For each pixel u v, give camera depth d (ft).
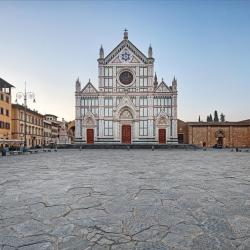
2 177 39.34
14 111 206.39
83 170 48.47
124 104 191.52
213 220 18.28
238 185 31.91
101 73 193.47
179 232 16.10
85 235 15.72
